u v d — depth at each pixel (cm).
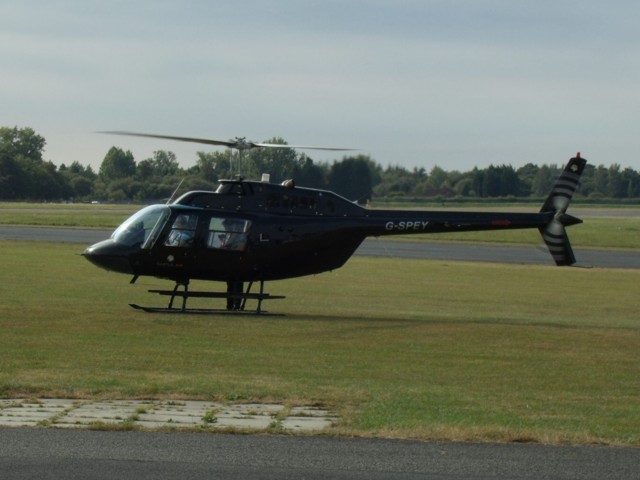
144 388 1515
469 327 2547
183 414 1328
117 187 18575
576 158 2895
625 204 19350
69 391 1484
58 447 1107
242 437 1173
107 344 2038
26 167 19725
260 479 996
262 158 5809
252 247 2691
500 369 1866
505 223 2870
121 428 1209
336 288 3800
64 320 2409
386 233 2811
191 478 995
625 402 1517
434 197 14050
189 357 1900
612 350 2166
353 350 2080
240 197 2725
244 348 2055
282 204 2755
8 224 7969
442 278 4366
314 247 2759
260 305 2878
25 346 1973
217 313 2694
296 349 2069
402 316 2866
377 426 1243
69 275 3841
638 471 1048
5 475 991
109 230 7400
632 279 4569
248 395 1477
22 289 3253
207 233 2664
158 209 2681
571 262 2894
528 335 2395
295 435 1188
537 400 1520
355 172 6625
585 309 3334
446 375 1778
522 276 4591
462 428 1225
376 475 1015
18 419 1269
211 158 7144
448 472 1030
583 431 1235
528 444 1156
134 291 3359
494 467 1052
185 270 2680
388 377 1739
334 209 2791
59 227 7675
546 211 2917
